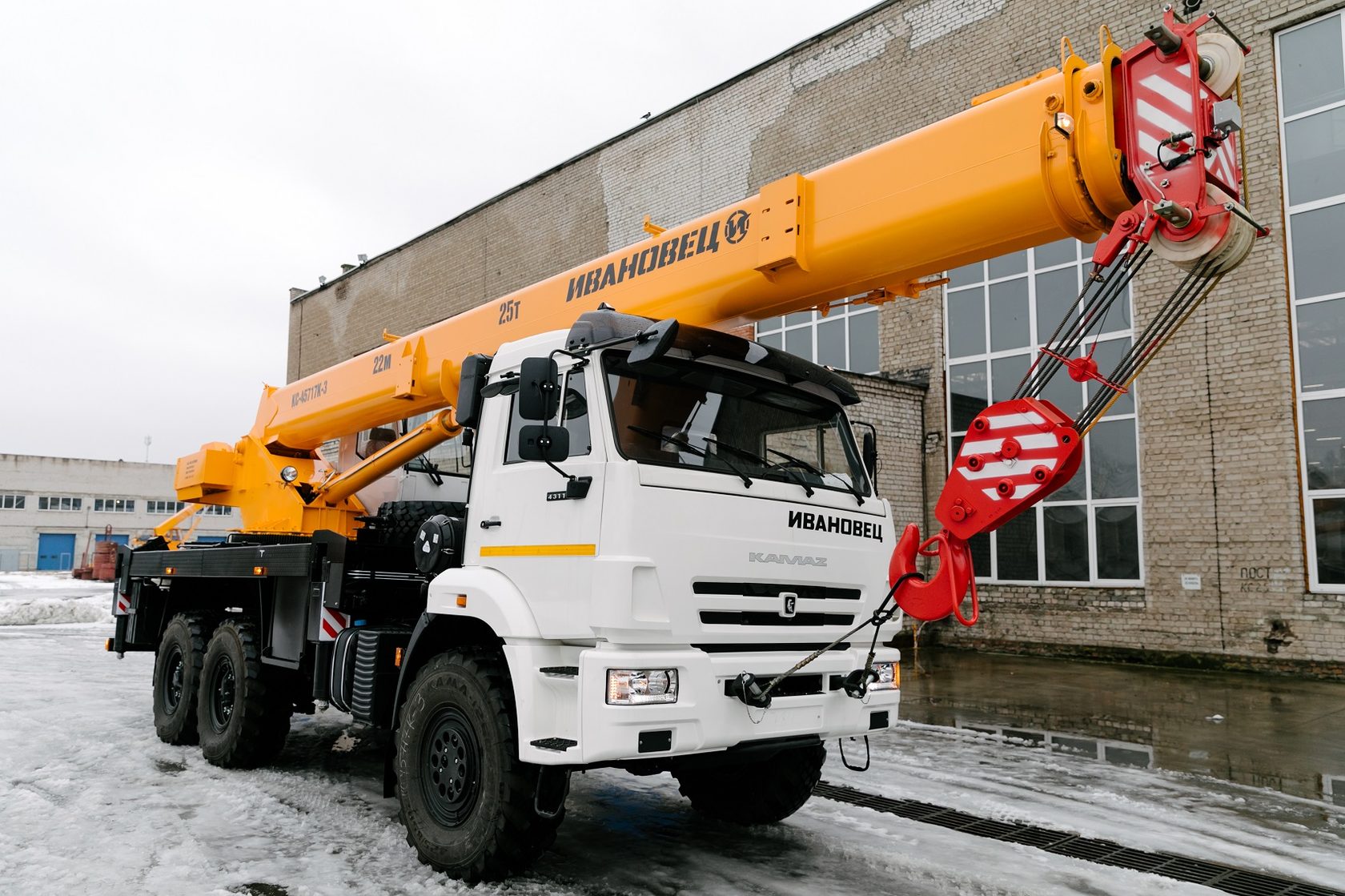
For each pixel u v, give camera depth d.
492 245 23.70
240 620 6.89
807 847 4.89
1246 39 12.22
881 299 4.86
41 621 20.09
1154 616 12.56
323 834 4.96
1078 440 3.56
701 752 3.89
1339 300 11.38
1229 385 12.09
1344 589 11.06
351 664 5.52
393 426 7.36
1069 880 4.43
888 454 15.09
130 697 9.80
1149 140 3.47
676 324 4.07
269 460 7.79
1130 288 13.10
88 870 4.30
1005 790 6.16
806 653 4.39
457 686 4.41
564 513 4.14
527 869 4.39
